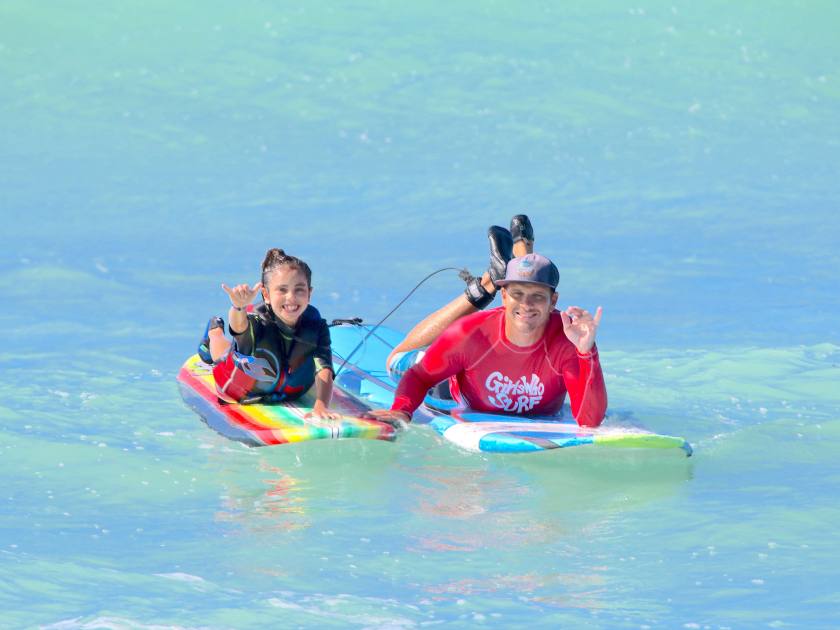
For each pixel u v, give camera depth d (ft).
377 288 138.41
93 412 89.15
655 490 72.13
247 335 85.10
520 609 54.34
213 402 89.30
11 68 249.55
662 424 87.35
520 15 283.79
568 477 74.64
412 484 73.36
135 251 155.53
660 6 290.35
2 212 176.04
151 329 118.93
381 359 99.40
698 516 67.31
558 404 86.12
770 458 78.79
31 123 225.97
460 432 81.46
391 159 211.61
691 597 55.67
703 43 273.13
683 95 248.52
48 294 133.18
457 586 57.21
